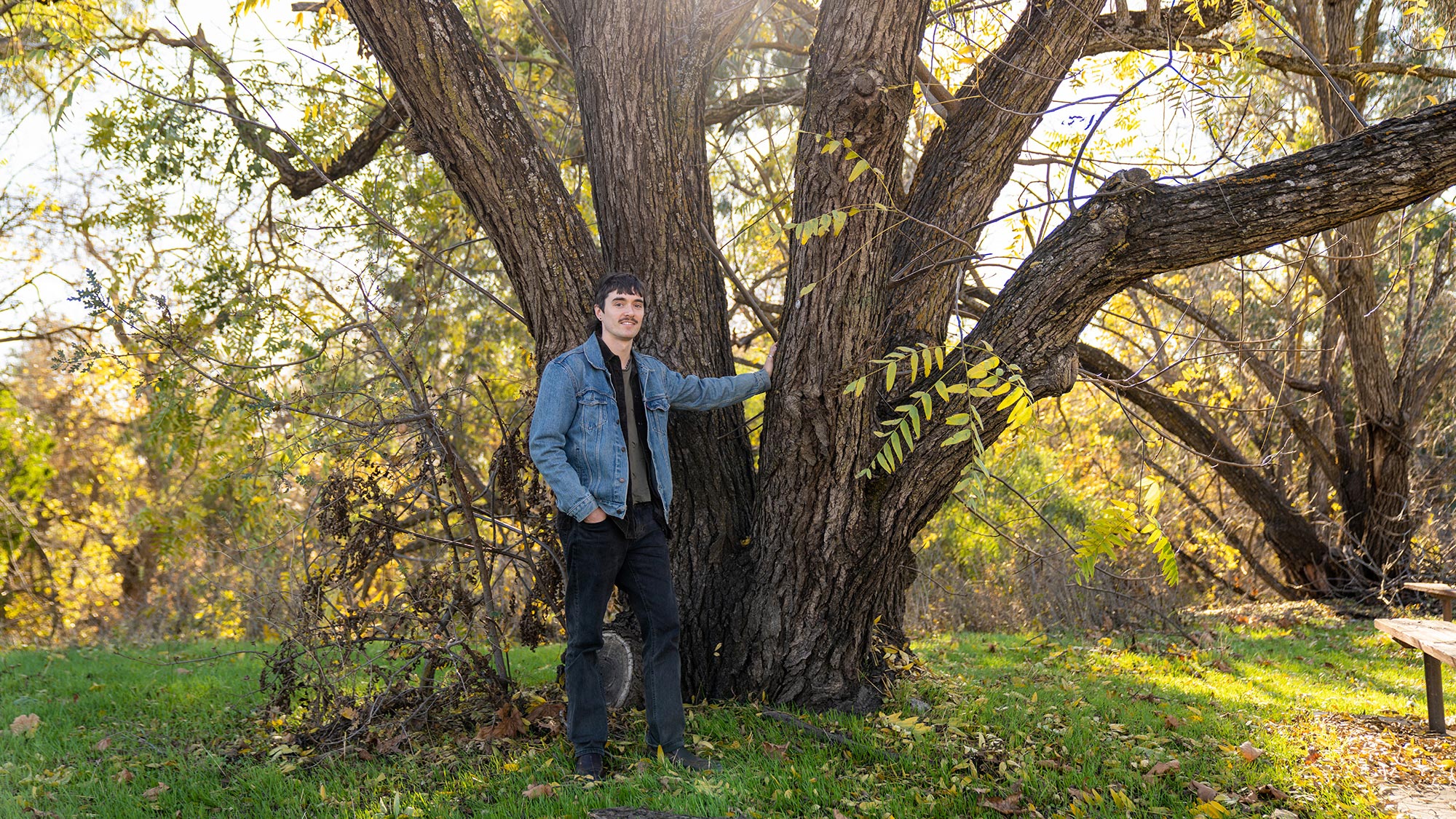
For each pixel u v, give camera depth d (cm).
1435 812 313
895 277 395
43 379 1298
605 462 333
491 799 314
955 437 285
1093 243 338
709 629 420
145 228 773
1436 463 1106
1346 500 1044
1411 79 841
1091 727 401
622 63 412
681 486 421
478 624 428
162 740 403
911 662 477
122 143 703
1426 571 975
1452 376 1102
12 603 1081
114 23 657
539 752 357
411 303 759
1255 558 1128
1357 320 937
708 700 418
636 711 399
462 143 380
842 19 361
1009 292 360
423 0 365
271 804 322
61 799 330
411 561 465
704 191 444
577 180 785
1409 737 421
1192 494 1103
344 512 397
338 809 310
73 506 1234
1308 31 830
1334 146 314
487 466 980
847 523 386
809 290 333
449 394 423
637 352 380
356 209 739
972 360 361
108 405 1291
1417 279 1002
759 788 313
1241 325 778
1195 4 388
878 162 365
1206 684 533
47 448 1148
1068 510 934
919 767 338
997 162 436
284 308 643
